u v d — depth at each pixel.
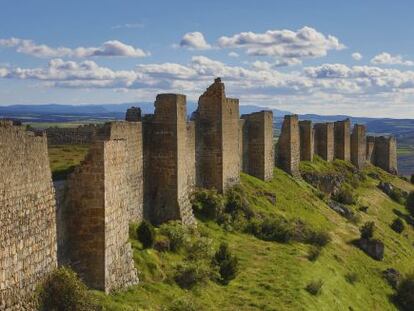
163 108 60.34
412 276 73.62
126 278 40.91
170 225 55.22
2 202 27.02
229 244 63.09
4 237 27.17
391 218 113.62
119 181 40.62
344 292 61.06
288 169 107.00
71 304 31.12
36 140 30.80
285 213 83.06
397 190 136.62
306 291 52.53
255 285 51.28
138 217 56.25
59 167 44.28
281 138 107.50
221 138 75.38
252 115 94.00
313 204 95.75
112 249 38.97
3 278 27.03
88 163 37.62
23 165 29.17
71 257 37.72
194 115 75.19
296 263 60.34
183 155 62.50
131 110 60.22
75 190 37.72
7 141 27.52
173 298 41.97
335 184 117.75
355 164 143.00
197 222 65.25
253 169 94.12
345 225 93.50
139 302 38.72
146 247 48.16
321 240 74.69
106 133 49.12
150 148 60.12
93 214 37.69
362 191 125.56
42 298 30.30
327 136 130.00
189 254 51.53
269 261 59.47
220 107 75.06
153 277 44.41
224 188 76.12
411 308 70.06
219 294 47.47
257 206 79.75
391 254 86.56
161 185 60.41
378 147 161.75
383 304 67.44
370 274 74.69
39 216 30.95
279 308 46.16
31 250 29.92
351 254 78.31
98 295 36.41
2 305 26.80
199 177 74.25
